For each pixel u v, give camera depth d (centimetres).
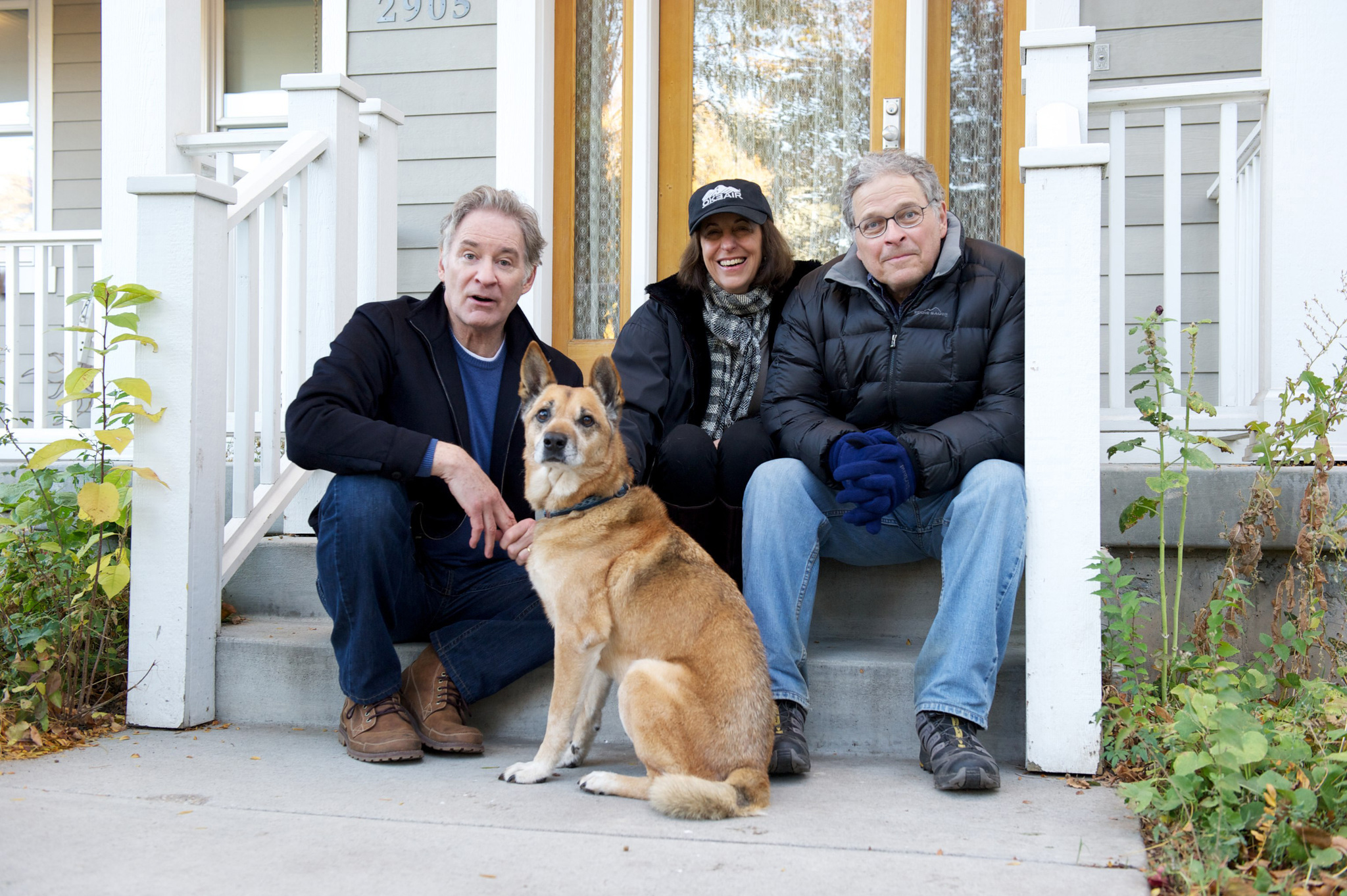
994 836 201
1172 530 294
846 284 286
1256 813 188
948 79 454
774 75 480
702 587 245
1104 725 254
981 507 248
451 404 292
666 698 227
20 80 729
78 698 299
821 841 198
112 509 288
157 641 294
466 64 482
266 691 302
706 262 308
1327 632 288
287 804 221
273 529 390
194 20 459
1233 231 335
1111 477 299
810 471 274
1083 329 247
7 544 319
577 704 247
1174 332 344
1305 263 321
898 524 283
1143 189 430
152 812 213
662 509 268
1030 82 311
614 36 483
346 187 383
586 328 489
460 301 286
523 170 472
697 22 486
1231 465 321
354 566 260
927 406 280
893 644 307
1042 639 249
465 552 290
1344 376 271
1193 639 273
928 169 275
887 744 273
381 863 184
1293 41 321
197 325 295
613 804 224
